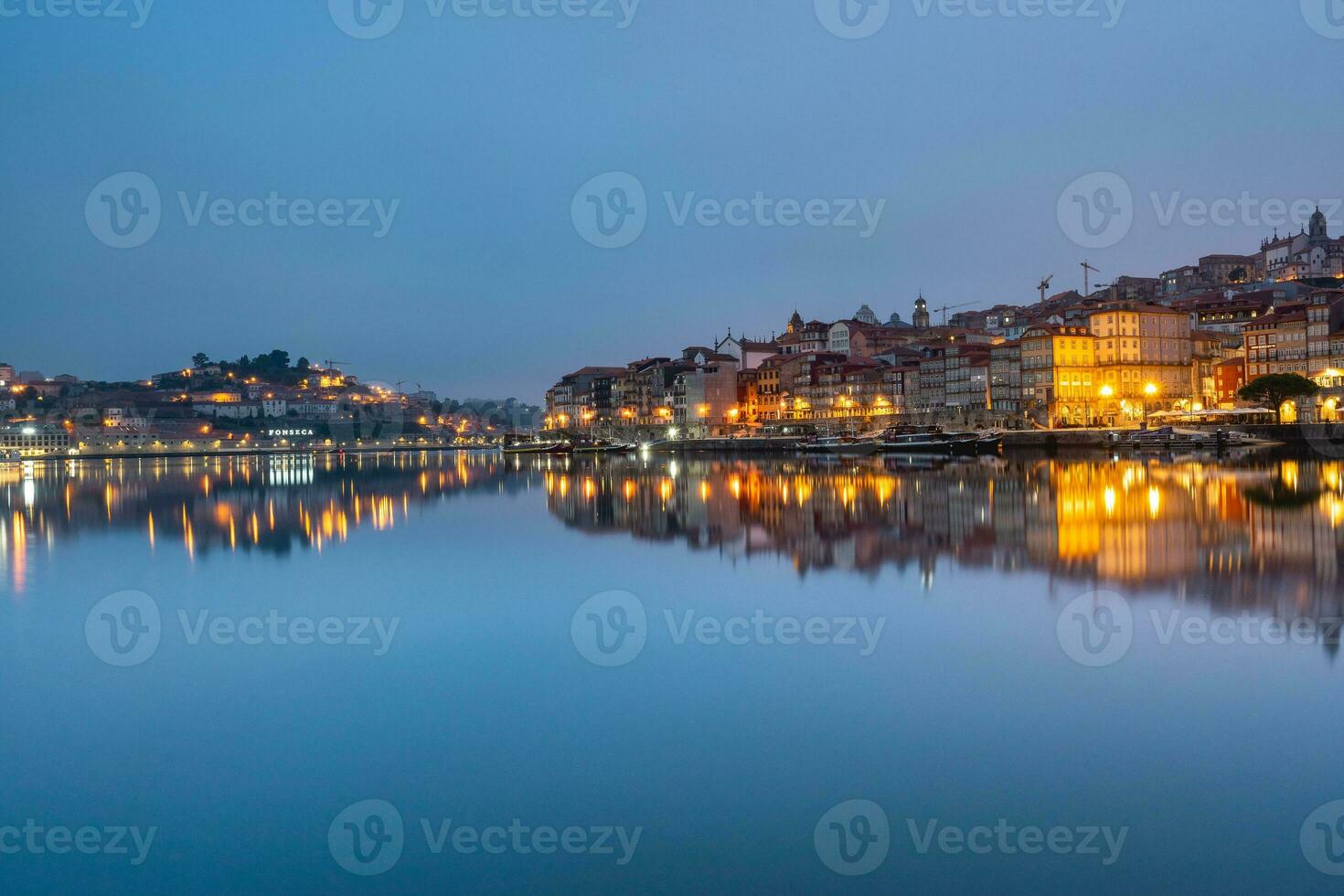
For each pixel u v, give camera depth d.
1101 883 13.50
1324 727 18.28
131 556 45.84
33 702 21.97
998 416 178.25
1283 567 34.22
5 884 14.38
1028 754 17.52
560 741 19.00
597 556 42.75
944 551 40.19
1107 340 172.75
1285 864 13.85
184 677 23.86
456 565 41.00
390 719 20.45
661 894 13.66
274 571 40.19
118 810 16.61
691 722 19.70
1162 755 17.25
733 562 39.25
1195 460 107.75
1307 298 174.88
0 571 41.19
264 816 16.33
